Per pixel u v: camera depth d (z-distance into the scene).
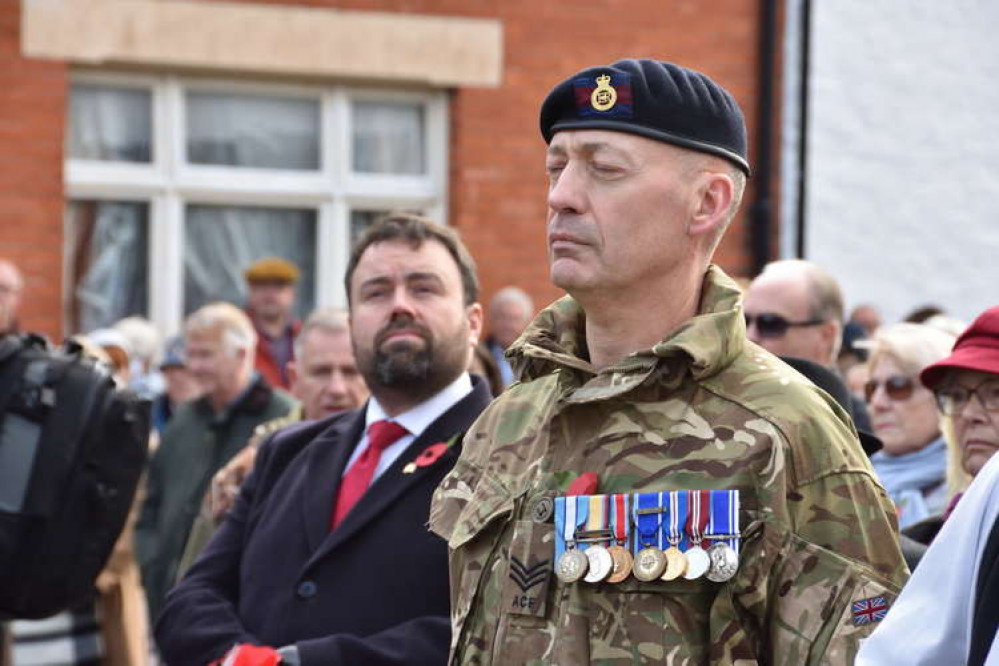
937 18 16.17
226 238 15.06
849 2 15.90
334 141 15.12
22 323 13.87
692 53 15.53
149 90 14.66
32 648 9.90
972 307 16.33
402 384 6.07
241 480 7.29
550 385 4.25
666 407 3.82
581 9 15.28
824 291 7.60
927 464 7.35
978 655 3.25
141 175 14.64
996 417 5.56
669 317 3.95
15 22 13.83
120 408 7.44
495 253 15.08
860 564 3.65
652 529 3.71
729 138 3.95
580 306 4.22
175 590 6.30
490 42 15.08
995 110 16.33
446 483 4.35
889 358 7.45
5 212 13.82
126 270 14.70
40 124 13.92
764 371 3.83
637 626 3.69
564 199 3.88
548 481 3.95
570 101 3.94
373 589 5.72
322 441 6.31
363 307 6.18
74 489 7.26
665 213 3.85
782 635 3.63
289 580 5.95
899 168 16.08
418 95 15.30
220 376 10.20
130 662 10.16
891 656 3.44
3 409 7.21
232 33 14.47
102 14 14.09
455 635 4.10
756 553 3.64
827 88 15.84
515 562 3.93
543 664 3.80
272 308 14.09
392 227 6.26
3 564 7.12
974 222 16.31
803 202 15.73
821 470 3.69
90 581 7.46
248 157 14.98
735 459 3.69
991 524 3.36
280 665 5.50
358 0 14.81
